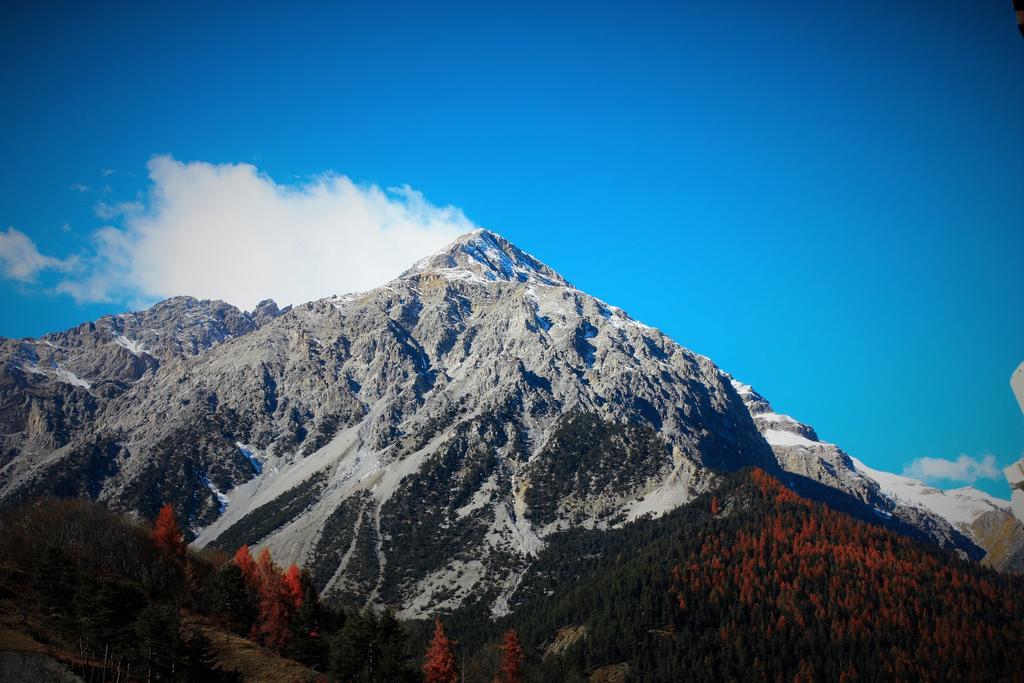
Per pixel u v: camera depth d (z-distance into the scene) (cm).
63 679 14762
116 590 16725
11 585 18350
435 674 19725
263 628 19662
